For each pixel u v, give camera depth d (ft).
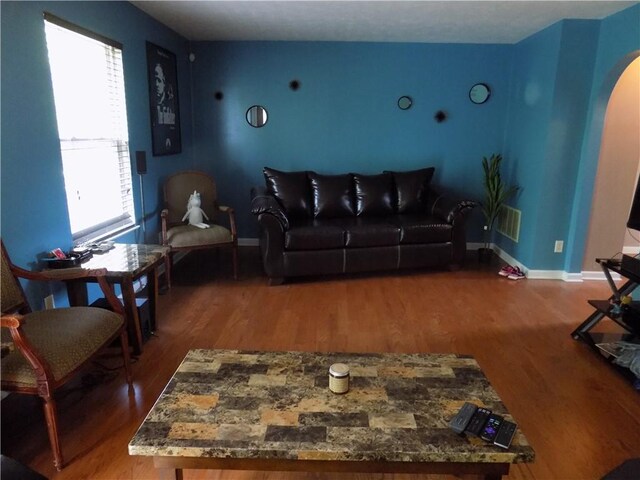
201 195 13.10
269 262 11.79
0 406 6.51
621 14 10.37
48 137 7.61
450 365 5.41
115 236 10.12
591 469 5.49
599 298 11.25
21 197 7.00
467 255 15.16
